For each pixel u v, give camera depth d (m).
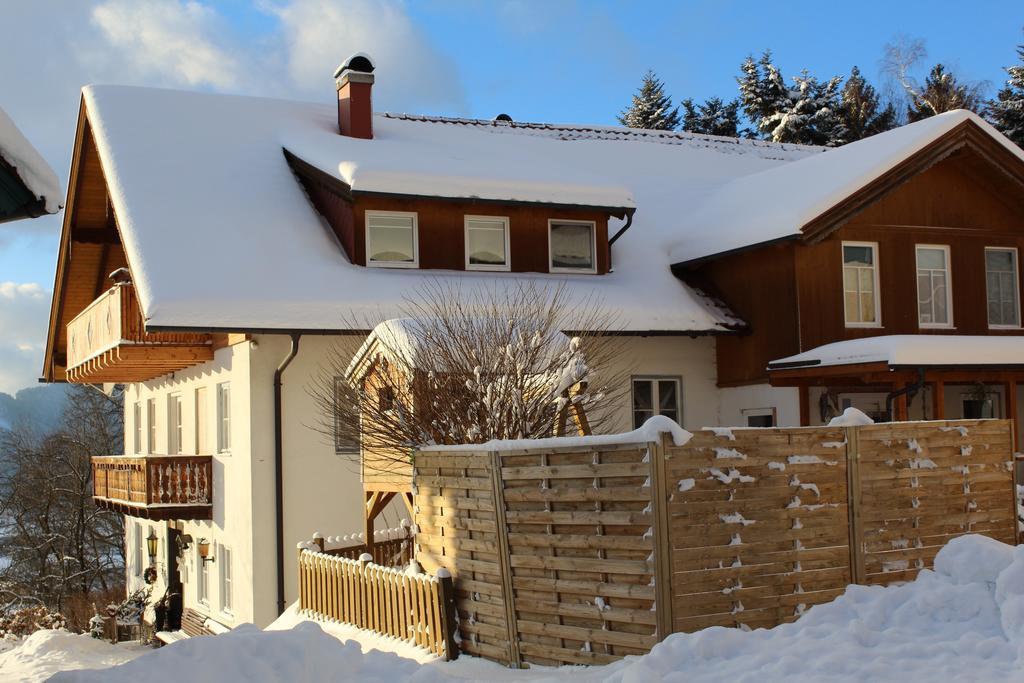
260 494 17.30
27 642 20.70
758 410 19.69
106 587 38.34
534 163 21.97
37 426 47.12
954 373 17.25
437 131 25.20
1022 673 6.94
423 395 11.77
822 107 50.78
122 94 22.30
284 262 18.28
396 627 11.30
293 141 21.53
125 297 19.09
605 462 9.02
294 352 17.08
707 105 56.22
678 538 8.74
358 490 17.77
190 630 21.03
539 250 20.28
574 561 9.20
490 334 12.35
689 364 20.33
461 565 10.42
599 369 14.77
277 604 17.20
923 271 20.22
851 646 7.65
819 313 19.09
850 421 9.77
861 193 18.91
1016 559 8.29
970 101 48.78
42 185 8.05
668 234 22.39
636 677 7.16
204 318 16.52
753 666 7.42
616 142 27.27
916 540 9.94
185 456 19.45
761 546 9.11
